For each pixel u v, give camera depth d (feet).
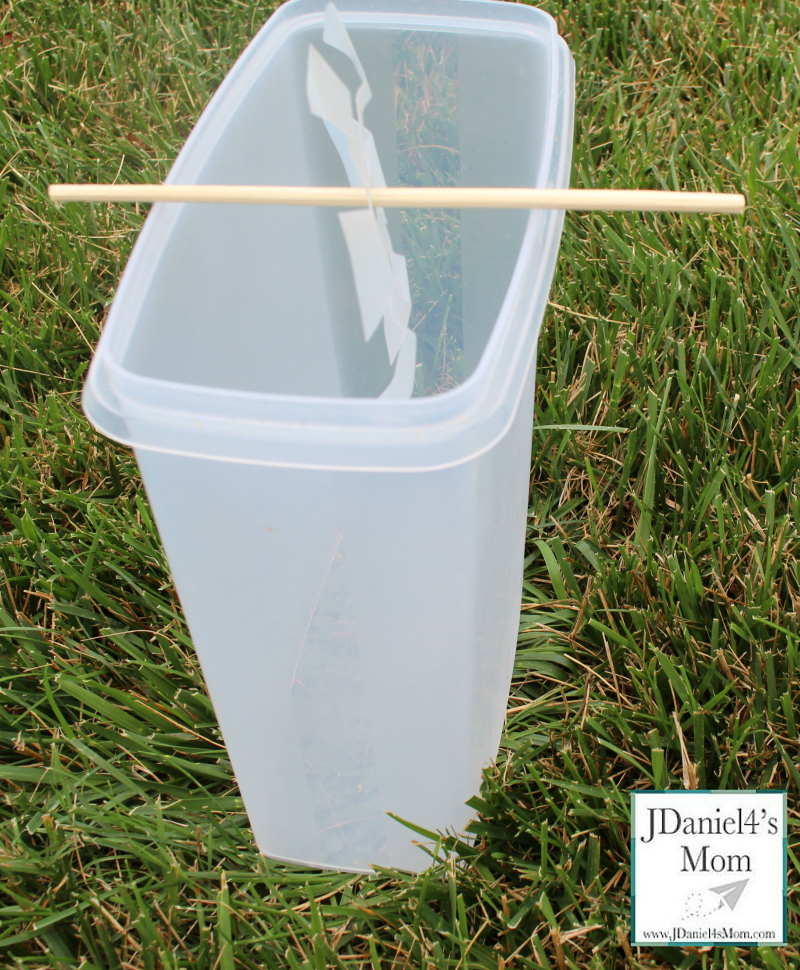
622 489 4.11
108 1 7.04
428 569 2.31
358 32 3.36
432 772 2.88
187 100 6.43
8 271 5.31
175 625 3.76
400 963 2.93
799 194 5.25
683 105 6.13
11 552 3.91
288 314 3.54
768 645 3.52
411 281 3.76
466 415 2.03
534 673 3.71
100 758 3.34
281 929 3.03
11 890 3.04
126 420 2.09
